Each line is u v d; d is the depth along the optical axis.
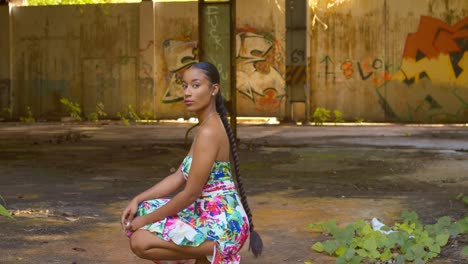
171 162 12.54
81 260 5.38
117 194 8.77
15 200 8.25
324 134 19.64
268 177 10.41
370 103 25.78
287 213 7.34
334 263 5.32
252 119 25.70
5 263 5.27
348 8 25.70
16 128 23.22
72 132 20.97
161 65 27.31
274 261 5.37
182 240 3.70
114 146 15.88
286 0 24.56
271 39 26.11
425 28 25.23
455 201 8.01
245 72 26.41
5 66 28.23
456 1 24.95
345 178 10.27
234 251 3.80
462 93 25.09
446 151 14.33
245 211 3.96
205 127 3.79
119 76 27.66
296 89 24.81
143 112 27.45
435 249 5.38
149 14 27.16
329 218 7.05
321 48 25.95
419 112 25.45
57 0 29.88
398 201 8.08
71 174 10.84
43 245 5.87
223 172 3.83
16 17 28.31
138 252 3.78
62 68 28.11
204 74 3.81
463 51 25.02
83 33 27.86
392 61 25.53
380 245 5.45
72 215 7.23
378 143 16.41
